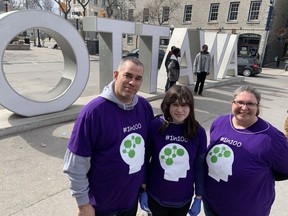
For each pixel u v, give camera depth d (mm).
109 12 28172
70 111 5938
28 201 2957
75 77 6008
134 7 30891
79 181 1656
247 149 1781
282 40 25922
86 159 1649
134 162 1772
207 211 2139
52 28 5363
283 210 3121
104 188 1765
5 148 4242
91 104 1646
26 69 13188
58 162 3883
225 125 1946
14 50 23547
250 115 1783
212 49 11102
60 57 19656
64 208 2881
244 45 24516
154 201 2053
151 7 28656
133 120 1782
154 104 7625
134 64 1650
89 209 1723
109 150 1685
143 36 7992
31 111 5375
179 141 1931
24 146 4359
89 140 1634
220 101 8641
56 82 10352
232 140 1847
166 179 1952
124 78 1646
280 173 1854
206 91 10172
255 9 23312
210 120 6562
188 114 1877
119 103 1691
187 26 27453
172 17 28234
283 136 1787
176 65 7953
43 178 3434
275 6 23188
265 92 11047
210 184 1978
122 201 1854
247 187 1813
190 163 1966
